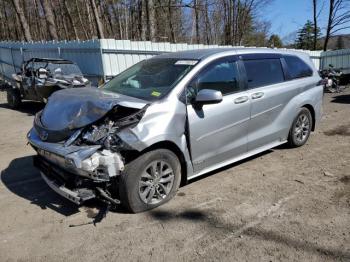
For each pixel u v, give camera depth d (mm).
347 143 6859
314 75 6676
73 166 3639
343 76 19000
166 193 4281
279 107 5789
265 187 4793
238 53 5238
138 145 3822
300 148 6539
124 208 4176
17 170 5746
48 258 3324
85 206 4328
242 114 5047
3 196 4699
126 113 3984
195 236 3619
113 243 3525
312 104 6543
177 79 4484
